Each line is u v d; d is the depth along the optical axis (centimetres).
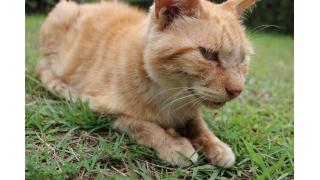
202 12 45
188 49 44
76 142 47
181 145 46
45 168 41
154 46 46
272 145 53
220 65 44
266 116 68
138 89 49
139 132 48
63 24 65
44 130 48
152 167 45
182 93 47
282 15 177
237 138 52
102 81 54
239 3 50
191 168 45
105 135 49
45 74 64
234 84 44
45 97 59
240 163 46
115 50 54
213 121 57
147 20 50
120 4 67
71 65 60
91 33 60
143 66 48
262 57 123
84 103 53
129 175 43
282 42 159
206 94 44
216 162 46
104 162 44
